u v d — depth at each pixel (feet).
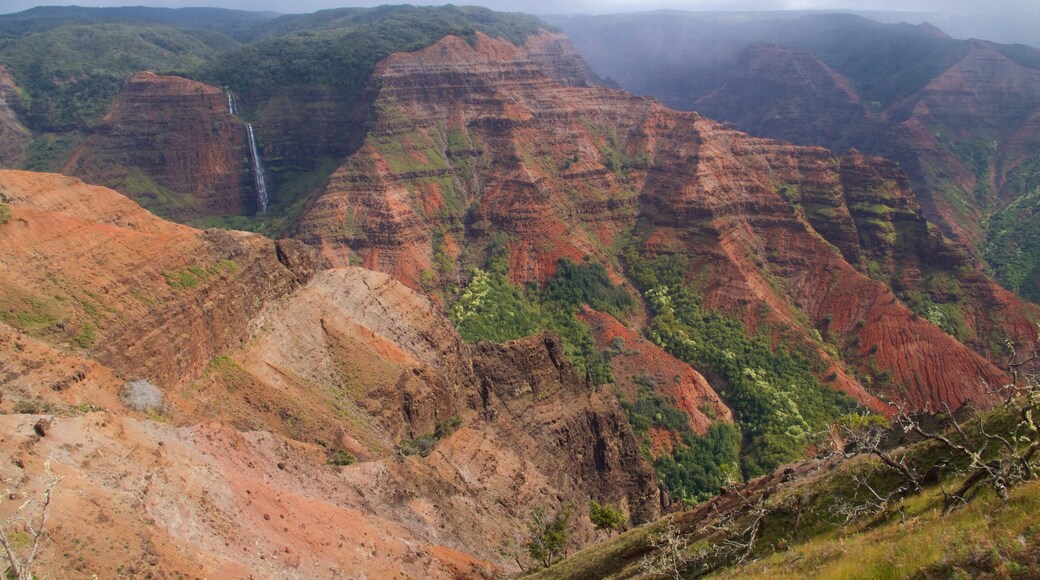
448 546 188.44
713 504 155.02
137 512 113.29
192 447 141.79
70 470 111.75
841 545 84.02
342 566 141.90
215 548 120.98
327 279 291.38
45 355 153.07
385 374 259.39
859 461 114.01
